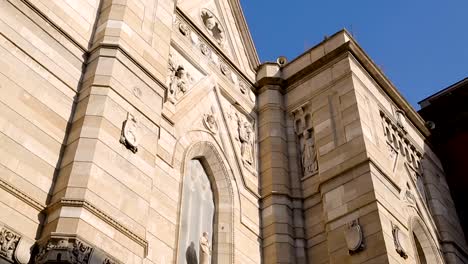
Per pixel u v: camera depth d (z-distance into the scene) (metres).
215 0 29.39
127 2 19.86
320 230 23.61
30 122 15.33
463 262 28.08
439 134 34.25
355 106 25.38
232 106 26.67
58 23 17.88
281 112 28.12
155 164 18.62
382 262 20.28
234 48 29.20
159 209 18.95
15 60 15.84
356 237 21.38
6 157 14.30
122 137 16.33
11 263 13.01
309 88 28.12
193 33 26.28
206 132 23.70
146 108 17.81
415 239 26.55
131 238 14.85
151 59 19.38
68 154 15.47
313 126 26.72
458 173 32.56
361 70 27.75
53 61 16.92
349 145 24.31
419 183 29.16
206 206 22.61
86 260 13.32
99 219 14.29
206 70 25.75
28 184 14.42
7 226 13.34
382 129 26.59
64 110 16.38
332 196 23.45
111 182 15.24
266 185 25.33
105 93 16.77
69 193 14.34
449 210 30.12
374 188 22.22
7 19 16.25
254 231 23.50
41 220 14.13
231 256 21.64
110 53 17.94
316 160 25.66
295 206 24.81
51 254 12.97
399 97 29.86
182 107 22.95
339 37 28.34
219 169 23.69
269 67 29.62
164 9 21.72
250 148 26.23
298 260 23.19
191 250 20.84
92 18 19.25
